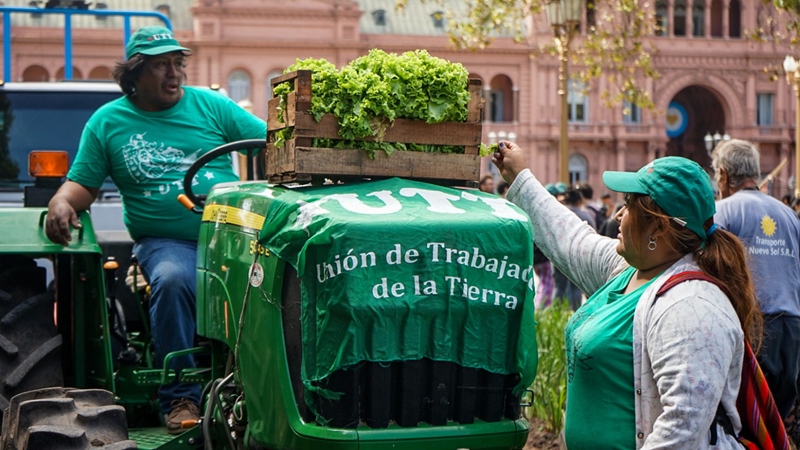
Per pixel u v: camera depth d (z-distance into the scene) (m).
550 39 67.06
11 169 9.02
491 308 3.22
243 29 66.12
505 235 3.23
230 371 3.75
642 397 2.84
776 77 13.91
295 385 3.24
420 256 3.13
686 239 2.89
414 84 3.43
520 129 67.44
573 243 3.61
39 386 4.01
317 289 3.14
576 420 3.01
